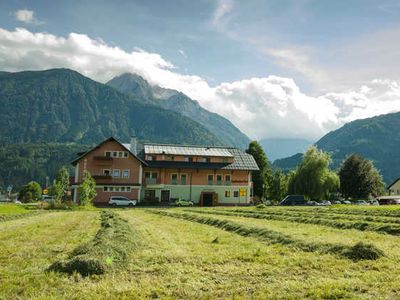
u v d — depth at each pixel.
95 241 16.22
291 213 39.44
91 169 76.19
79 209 56.62
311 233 21.91
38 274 11.60
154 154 80.81
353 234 21.64
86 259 12.09
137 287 10.42
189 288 10.41
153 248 16.58
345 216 33.50
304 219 30.72
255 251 15.58
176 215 39.66
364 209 45.16
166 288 10.40
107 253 13.64
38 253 15.30
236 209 53.00
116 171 76.81
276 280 11.19
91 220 32.69
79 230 23.92
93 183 62.12
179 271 12.23
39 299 9.33
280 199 107.19
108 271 11.96
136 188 76.50
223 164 83.44
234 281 11.17
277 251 15.71
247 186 84.12
